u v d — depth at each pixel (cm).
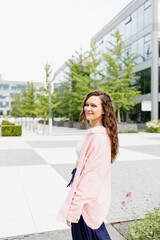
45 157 1074
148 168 841
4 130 2306
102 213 184
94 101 191
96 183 177
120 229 362
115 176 725
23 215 424
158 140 1855
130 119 3512
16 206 470
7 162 954
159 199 513
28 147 1441
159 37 2914
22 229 367
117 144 199
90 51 2828
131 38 3416
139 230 322
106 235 200
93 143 182
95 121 200
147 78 3070
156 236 304
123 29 3634
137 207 463
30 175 736
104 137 185
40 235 347
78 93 3253
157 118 2931
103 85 2875
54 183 645
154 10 2870
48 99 2453
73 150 1306
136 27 3275
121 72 2739
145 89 3123
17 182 654
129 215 421
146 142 1708
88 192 175
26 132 3017
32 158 1048
